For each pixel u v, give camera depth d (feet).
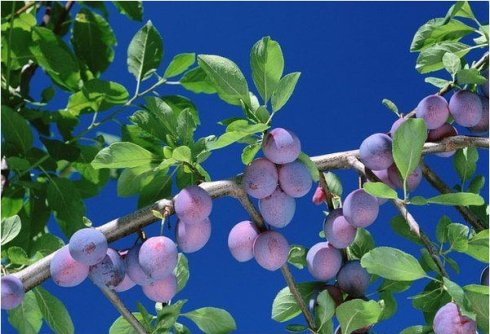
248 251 3.65
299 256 4.13
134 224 3.50
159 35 4.91
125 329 3.95
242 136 3.44
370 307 3.63
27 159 4.81
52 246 3.85
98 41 5.49
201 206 3.45
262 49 3.54
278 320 4.01
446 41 4.16
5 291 3.44
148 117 3.82
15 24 4.96
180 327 4.04
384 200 3.76
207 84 4.86
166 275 3.45
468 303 3.28
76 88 4.98
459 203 3.48
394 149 3.49
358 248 4.07
